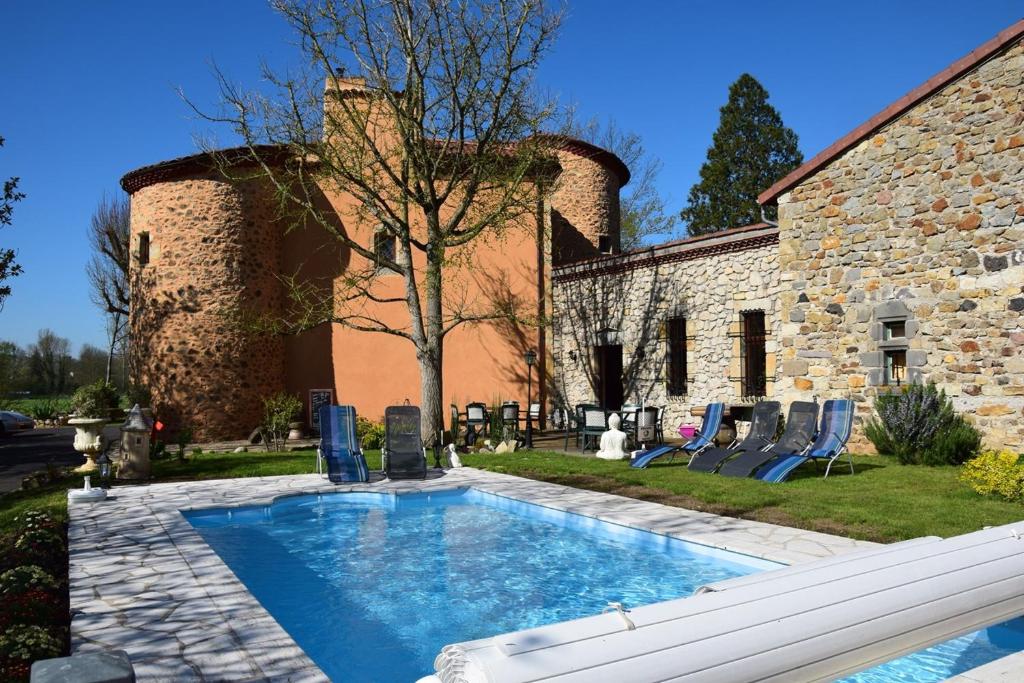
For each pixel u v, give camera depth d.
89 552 6.44
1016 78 10.03
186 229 18.00
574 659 2.30
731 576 6.09
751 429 11.34
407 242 15.21
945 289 10.72
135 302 18.59
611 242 23.80
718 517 7.51
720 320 14.72
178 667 3.83
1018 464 8.59
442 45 14.22
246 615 4.70
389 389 18.91
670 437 15.51
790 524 7.07
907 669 3.97
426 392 15.02
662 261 16.00
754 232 13.84
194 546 6.65
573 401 18.59
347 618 5.41
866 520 6.98
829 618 2.86
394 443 11.48
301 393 19.17
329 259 19.19
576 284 18.52
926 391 10.80
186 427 17.41
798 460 9.69
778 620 2.75
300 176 15.87
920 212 11.02
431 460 13.14
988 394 10.26
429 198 15.07
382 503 9.81
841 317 11.95
